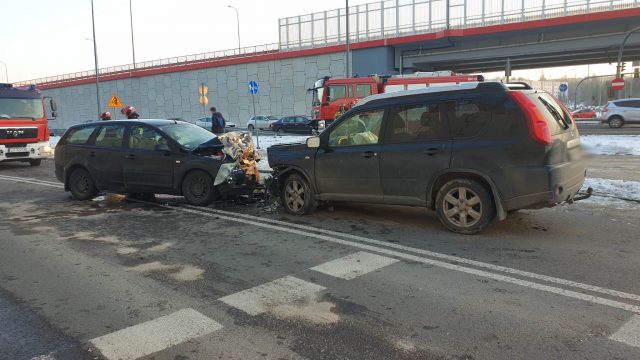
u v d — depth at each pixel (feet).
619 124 90.22
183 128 30.63
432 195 20.53
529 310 12.84
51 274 16.85
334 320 12.63
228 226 23.27
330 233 21.31
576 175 19.77
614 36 119.85
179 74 185.88
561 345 10.94
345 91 73.92
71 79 223.71
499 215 18.93
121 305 13.96
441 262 16.94
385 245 19.21
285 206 25.43
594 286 14.33
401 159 20.85
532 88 20.12
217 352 11.10
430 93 20.39
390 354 10.80
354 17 146.92
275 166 25.31
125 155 29.91
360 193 22.47
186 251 19.26
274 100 163.94
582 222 21.72
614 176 35.12
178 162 28.40
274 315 13.03
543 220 22.16
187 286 15.35
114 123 31.30
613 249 17.79
